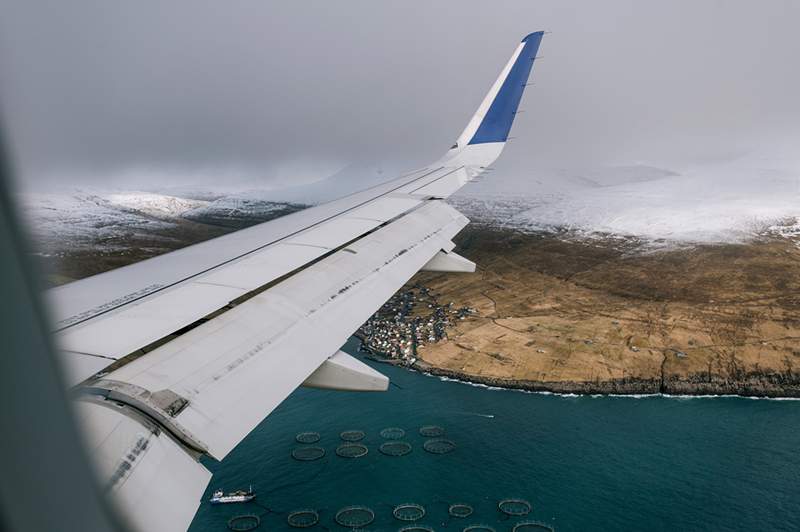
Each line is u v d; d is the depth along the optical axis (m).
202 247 10.21
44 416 1.94
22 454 1.86
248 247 10.20
